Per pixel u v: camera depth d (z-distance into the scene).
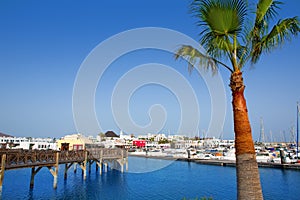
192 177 29.66
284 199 18.97
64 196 18.62
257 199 5.58
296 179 27.28
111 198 18.52
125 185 23.73
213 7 5.90
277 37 6.17
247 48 6.61
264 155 45.75
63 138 34.31
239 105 5.98
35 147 39.44
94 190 21.11
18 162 16.08
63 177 27.88
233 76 6.14
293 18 6.01
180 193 20.67
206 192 21.23
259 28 6.57
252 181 5.65
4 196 18.08
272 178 27.92
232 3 5.83
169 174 31.92
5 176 28.50
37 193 19.30
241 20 6.10
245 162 5.75
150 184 24.48
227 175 31.50
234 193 20.92
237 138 5.93
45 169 35.41
